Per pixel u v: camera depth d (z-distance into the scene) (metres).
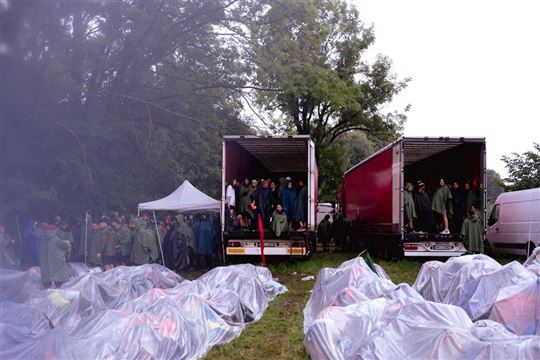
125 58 19.22
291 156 20.80
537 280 7.68
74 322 8.65
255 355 7.64
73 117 17.84
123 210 20.62
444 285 10.18
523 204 19.30
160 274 12.12
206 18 19.98
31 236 15.56
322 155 37.72
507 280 8.71
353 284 9.27
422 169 21.72
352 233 25.81
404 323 6.23
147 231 16.20
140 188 22.02
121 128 20.67
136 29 18.98
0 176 15.83
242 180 19.39
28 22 13.64
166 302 7.78
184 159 25.12
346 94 21.66
